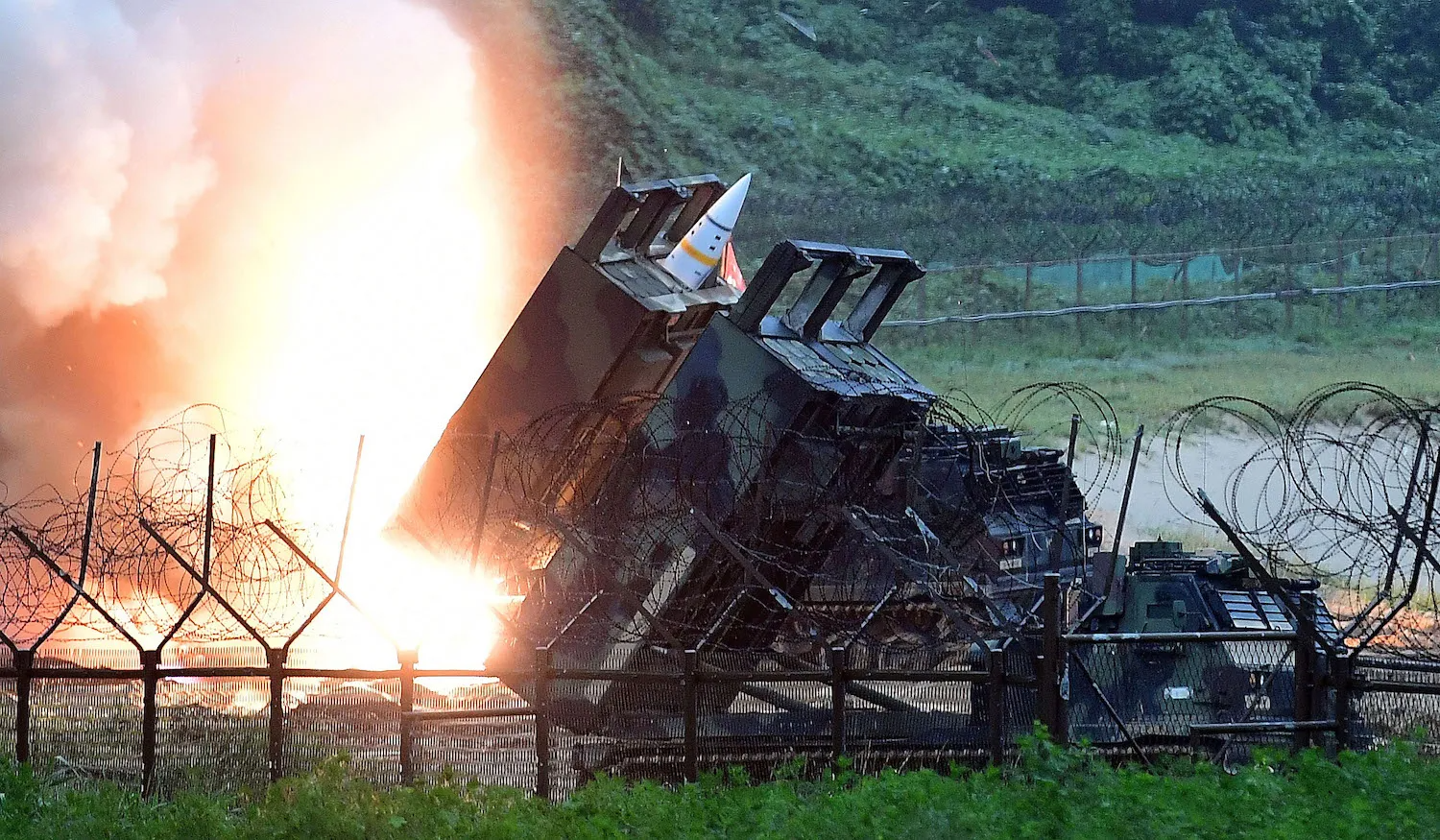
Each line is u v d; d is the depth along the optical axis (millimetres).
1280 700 60531
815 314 71312
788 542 67750
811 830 43531
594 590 66188
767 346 67562
